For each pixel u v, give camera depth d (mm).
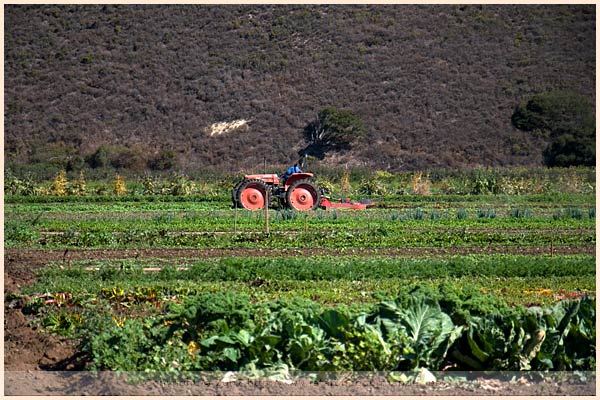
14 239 84812
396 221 101875
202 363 40281
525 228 97438
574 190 164000
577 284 60938
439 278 63500
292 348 40031
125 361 40312
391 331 40688
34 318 51875
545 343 41062
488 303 42688
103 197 141125
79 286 58688
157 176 188875
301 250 78125
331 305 53375
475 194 156500
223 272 63000
